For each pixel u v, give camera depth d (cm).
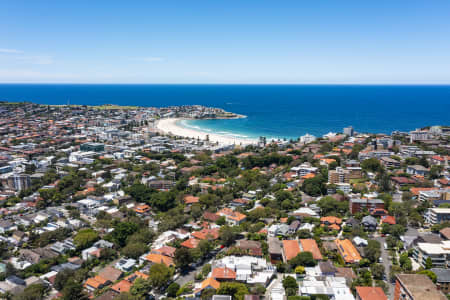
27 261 19225
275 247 19125
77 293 15525
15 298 15162
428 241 18875
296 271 16862
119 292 16075
